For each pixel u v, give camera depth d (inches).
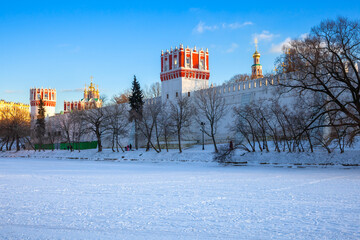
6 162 2294.5
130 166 1779.0
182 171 1407.5
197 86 3002.0
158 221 493.4
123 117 2839.6
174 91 2972.4
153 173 1321.4
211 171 1391.5
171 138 2758.4
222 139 2517.2
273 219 496.7
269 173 1250.6
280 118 1820.9
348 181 955.3
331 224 460.4
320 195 711.1
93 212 562.9
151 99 3196.4
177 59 2955.2
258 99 2267.5
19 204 646.5
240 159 1760.6
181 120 2380.7
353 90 1298.0
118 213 553.0
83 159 2605.8
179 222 486.0
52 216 534.0
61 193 792.3
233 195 731.4
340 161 1459.2
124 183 985.5
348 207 578.9
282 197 693.9
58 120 3917.3
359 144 1736.0
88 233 430.0
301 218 499.8
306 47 1336.1
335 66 1295.5
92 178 1143.0
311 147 1594.5
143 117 2461.9
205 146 2423.7
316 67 1339.8
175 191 806.5
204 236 411.2
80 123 2997.0
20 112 4276.6
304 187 841.5
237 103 2439.7
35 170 1539.1
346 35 1270.9
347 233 414.6
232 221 488.1
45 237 413.7
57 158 2847.0
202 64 3065.9
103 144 3307.1
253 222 480.1
